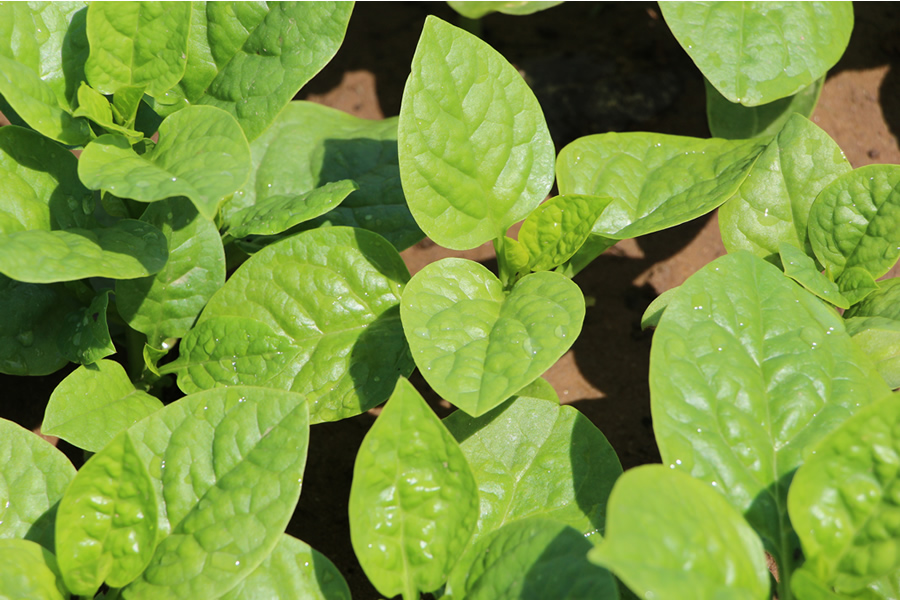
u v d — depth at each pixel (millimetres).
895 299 1116
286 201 1167
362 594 1155
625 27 1388
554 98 1335
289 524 1177
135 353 1173
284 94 1138
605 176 1178
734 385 1057
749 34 1187
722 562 989
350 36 1421
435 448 1037
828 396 1057
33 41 1110
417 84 1110
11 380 1204
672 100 1337
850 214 1145
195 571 1035
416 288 1104
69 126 1109
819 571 1021
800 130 1171
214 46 1146
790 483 1045
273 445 1058
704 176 1167
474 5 1239
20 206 1101
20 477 1071
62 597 1042
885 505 1017
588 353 1252
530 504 1089
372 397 1129
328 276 1147
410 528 1039
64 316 1155
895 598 1059
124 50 1106
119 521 1036
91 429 1095
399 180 1224
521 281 1128
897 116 1327
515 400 1112
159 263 1084
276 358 1125
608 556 959
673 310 1070
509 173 1136
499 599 1027
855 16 1372
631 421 1223
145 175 1056
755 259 1089
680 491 998
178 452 1061
